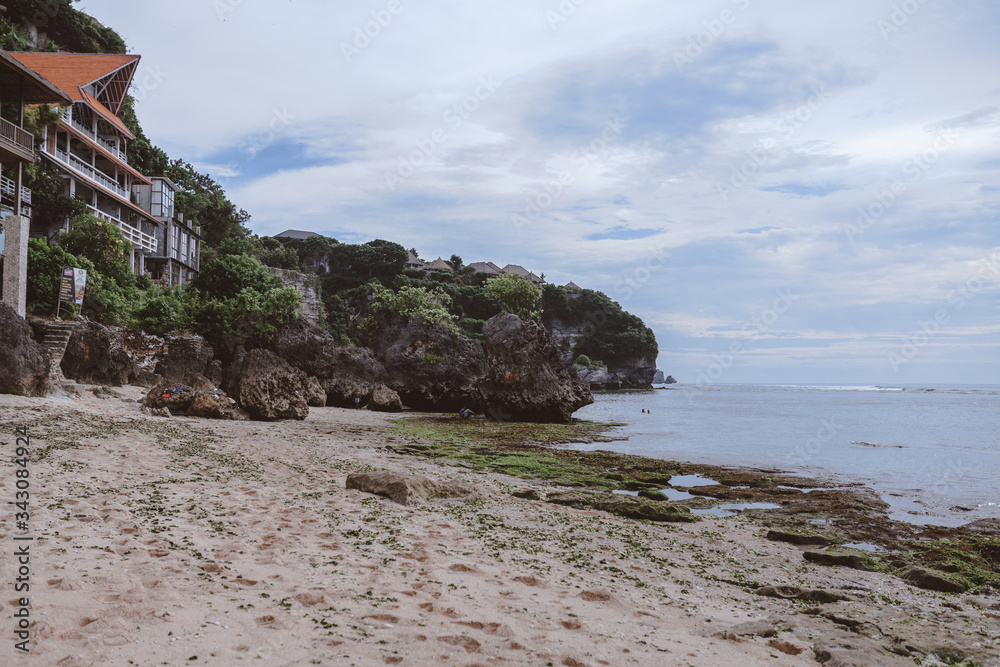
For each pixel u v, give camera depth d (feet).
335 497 40.63
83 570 20.99
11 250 90.22
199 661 14.93
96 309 117.91
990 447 105.09
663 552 36.35
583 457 83.61
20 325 72.28
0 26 176.55
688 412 213.66
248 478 45.14
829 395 463.42
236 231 247.70
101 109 166.61
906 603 29.40
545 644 18.26
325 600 20.45
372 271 403.54
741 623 23.04
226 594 20.24
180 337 135.64
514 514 42.70
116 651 15.02
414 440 96.12
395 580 23.56
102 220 133.69
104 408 80.43
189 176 243.81
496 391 153.17
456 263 553.64
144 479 39.96
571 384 162.91
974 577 34.68
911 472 77.25
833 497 59.21
